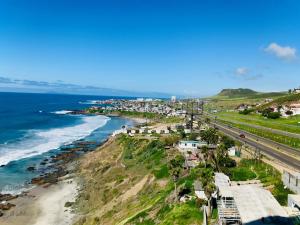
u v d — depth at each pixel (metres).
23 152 136.62
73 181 101.12
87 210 79.19
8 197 86.62
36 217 75.38
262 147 114.69
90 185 96.12
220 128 169.50
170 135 150.50
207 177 69.25
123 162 113.69
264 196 57.69
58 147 152.38
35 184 97.50
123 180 94.88
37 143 158.25
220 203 57.62
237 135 143.75
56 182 99.69
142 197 79.12
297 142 122.69
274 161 92.12
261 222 48.28
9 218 74.62
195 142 120.81
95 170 110.12
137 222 63.47
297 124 174.62
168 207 64.38
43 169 113.62
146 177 91.19
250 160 92.62
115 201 80.94
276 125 172.38
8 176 104.19
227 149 101.69
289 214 52.00
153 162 105.06
